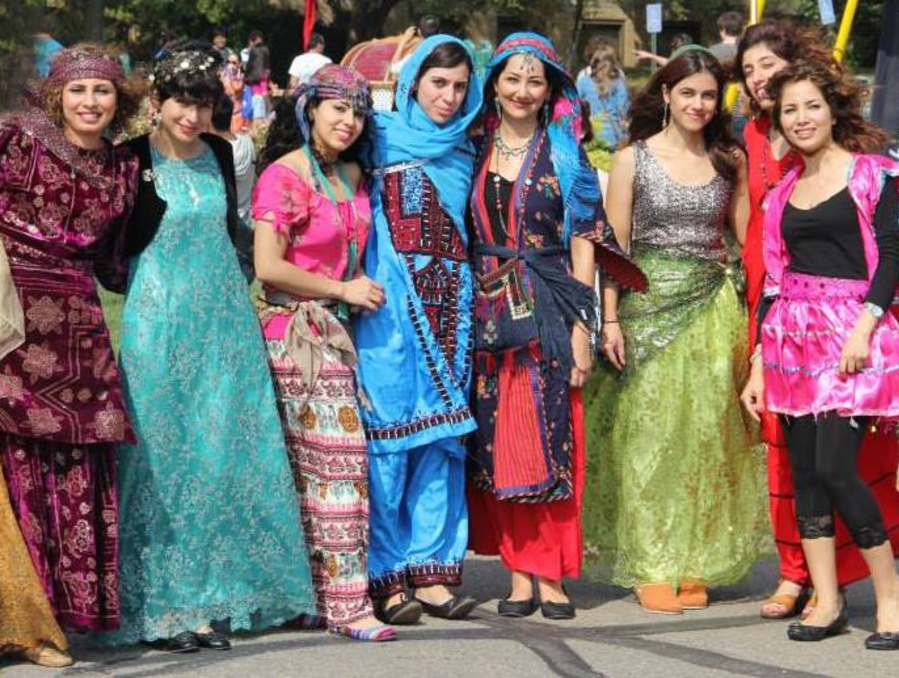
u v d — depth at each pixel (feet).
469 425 21.12
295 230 20.39
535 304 21.27
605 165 36.60
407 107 21.34
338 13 118.11
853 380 19.74
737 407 22.49
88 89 18.67
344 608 20.25
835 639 20.36
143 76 19.83
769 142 22.07
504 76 21.33
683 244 22.21
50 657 18.75
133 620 19.35
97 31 81.76
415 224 21.09
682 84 21.97
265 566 19.92
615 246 21.83
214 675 18.31
